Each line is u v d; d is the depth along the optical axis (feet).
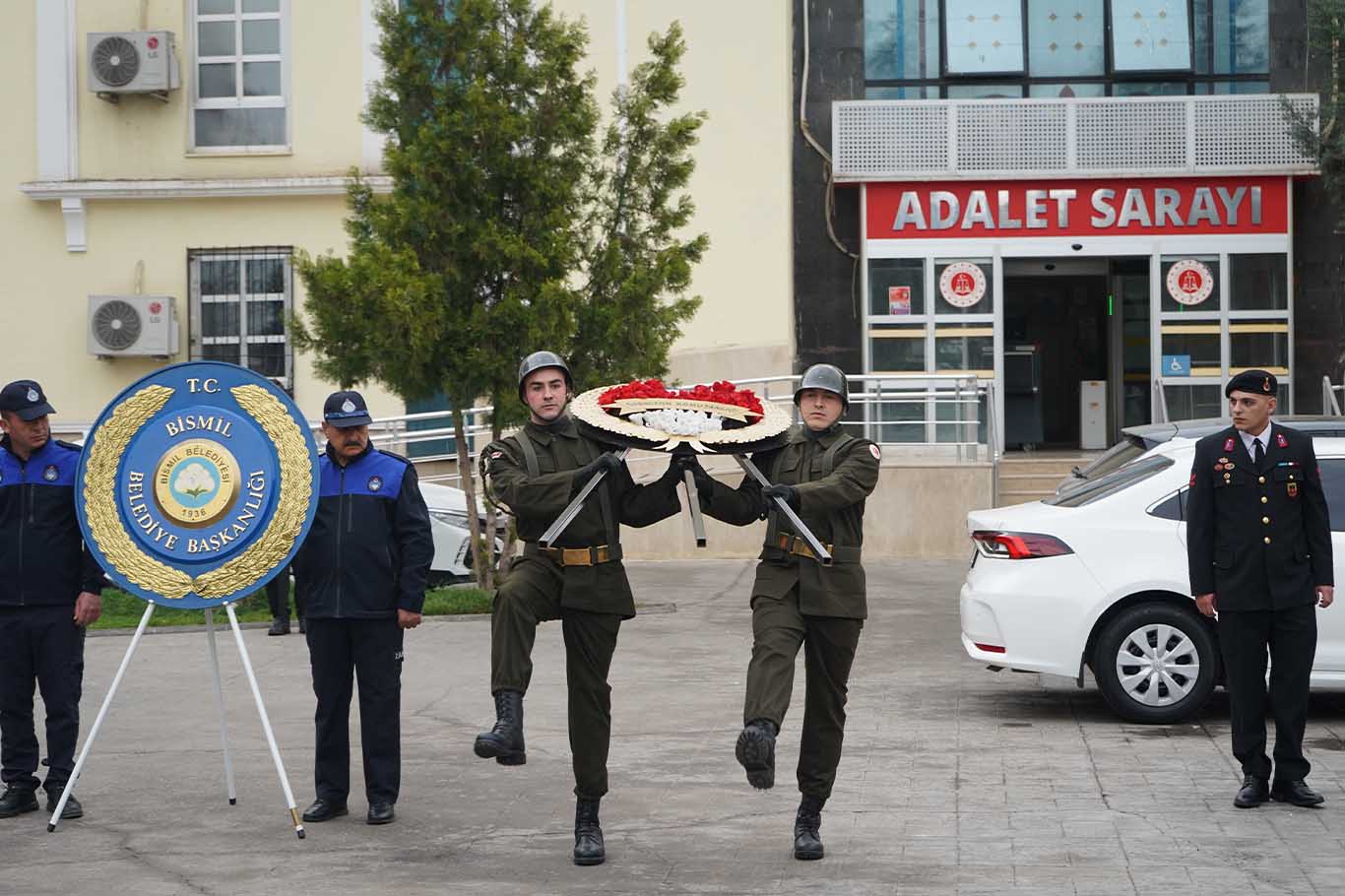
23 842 24.67
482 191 52.54
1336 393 77.71
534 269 52.42
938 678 40.01
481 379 52.08
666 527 69.15
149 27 76.54
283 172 76.18
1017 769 29.12
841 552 22.77
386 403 75.10
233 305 76.38
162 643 48.26
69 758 26.68
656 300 54.08
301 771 29.99
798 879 21.83
